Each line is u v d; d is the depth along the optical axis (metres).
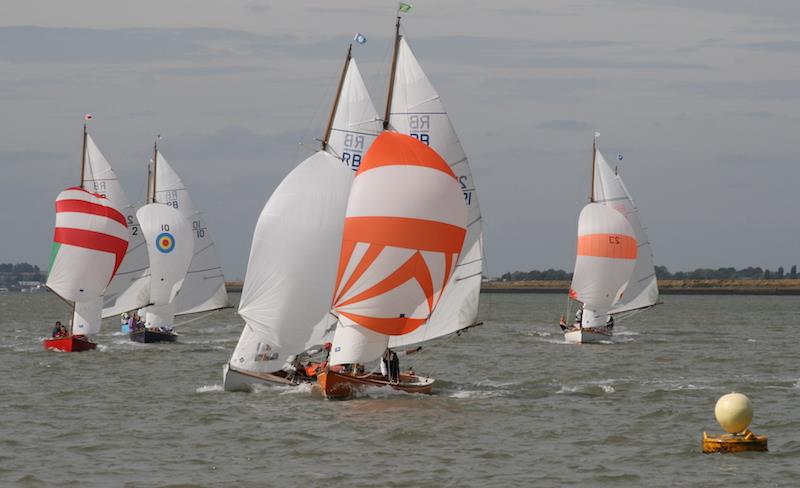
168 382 184.25
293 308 161.00
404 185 153.38
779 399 165.38
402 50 169.38
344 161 168.38
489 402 159.38
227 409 149.25
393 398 158.38
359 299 154.12
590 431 135.38
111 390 173.12
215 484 107.25
